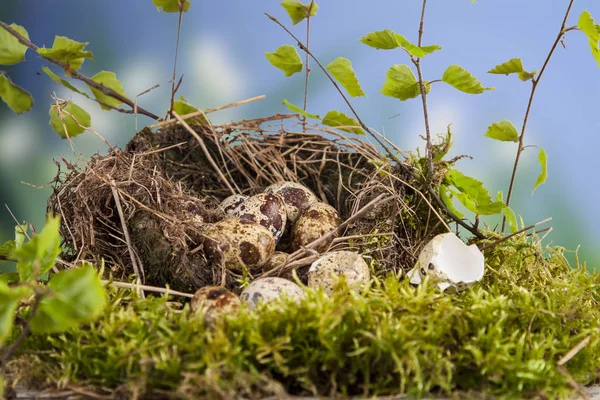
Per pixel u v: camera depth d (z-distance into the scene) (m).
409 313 1.00
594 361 1.01
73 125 1.17
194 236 1.08
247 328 0.98
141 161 1.11
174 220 1.07
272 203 1.11
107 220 1.09
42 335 1.00
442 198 1.13
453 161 1.11
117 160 1.10
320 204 1.12
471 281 1.05
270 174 1.19
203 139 1.19
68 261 1.09
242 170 1.18
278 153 1.19
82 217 1.08
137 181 1.09
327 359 0.97
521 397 0.98
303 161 1.19
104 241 1.09
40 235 0.96
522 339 0.99
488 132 1.13
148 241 1.07
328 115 1.14
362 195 1.12
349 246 1.10
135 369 0.98
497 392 0.98
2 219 1.40
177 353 0.98
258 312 0.99
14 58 1.13
